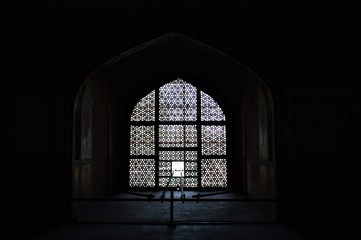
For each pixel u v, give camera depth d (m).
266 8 4.50
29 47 4.45
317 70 4.52
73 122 4.42
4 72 4.37
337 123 4.45
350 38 4.55
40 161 4.30
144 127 7.63
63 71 4.45
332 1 4.39
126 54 4.69
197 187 7.56
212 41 4.57
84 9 4.47
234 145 7.64
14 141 4.30
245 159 6.85
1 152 4.27
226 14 4.58
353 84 4.51
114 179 7.12
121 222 4.37
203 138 7.66
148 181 7.56
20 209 4.24
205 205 5.65
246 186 6.84
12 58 4.42
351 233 3.88
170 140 7.65
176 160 7.62
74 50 4.50
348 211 4.34
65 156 4.34
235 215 4.88
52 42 4.48
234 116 7.65
